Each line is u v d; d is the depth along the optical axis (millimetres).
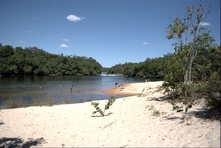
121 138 6613
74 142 6879
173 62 12391
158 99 12719
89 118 10188
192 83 10859
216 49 10086
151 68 97062
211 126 6023
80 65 125375
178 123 7000
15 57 82500
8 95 26172
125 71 126562
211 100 8688
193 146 4949
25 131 8578
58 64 110562
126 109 11211
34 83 47094
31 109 13555
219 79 8578
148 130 6914
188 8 11609
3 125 9555
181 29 12078
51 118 10789
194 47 11555
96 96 26984
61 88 36781
